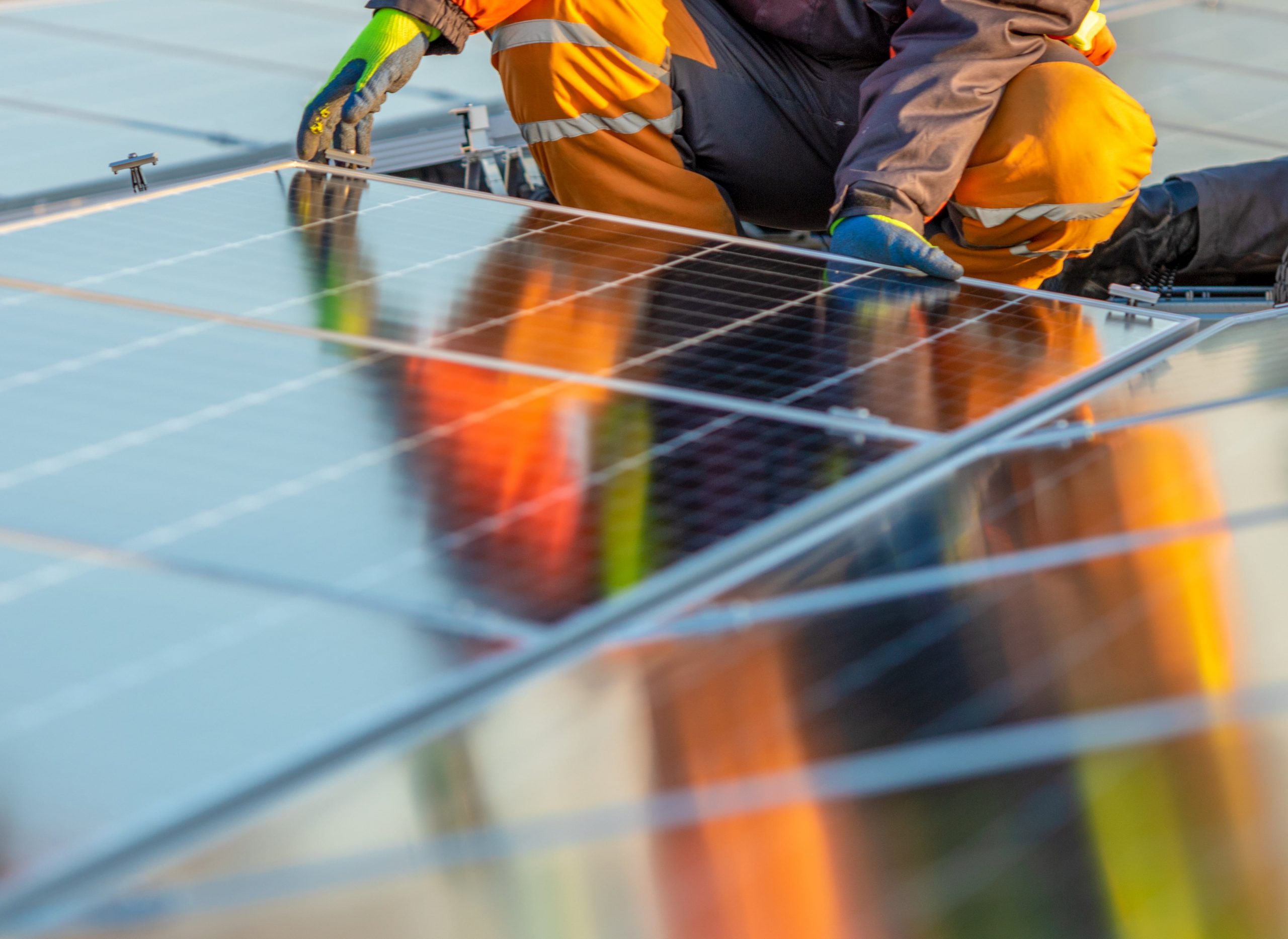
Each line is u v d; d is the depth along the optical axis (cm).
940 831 230
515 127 1005
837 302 523
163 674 275
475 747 255
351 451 378
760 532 336
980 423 411
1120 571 316
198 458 371
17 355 438
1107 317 519
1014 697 268
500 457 376
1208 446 383
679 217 799
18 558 320
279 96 1070
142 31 1230
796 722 262
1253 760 246
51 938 208
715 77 805
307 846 228
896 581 317
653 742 255
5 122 995
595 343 468
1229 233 865
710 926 211
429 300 503
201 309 484
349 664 278
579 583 311
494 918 212
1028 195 720
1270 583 304
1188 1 1455
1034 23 705
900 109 687
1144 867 222
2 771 246
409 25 730
